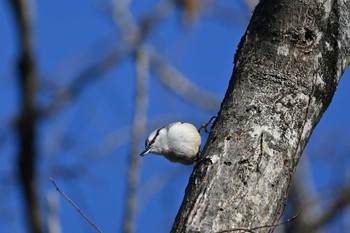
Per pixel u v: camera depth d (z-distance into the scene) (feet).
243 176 21.86
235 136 22.70
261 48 24.48
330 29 24.91
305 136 23.35
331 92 24.59
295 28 24.54
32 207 24.71
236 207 21.34
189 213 21.36
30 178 24.64
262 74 23.89
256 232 21.01
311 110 23.67
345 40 25.22
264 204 21.58
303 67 24.00
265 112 23.11
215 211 21.25
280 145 22.57
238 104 23.45
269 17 25.05
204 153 22.85
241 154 22.26
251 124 22.86
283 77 23.73
